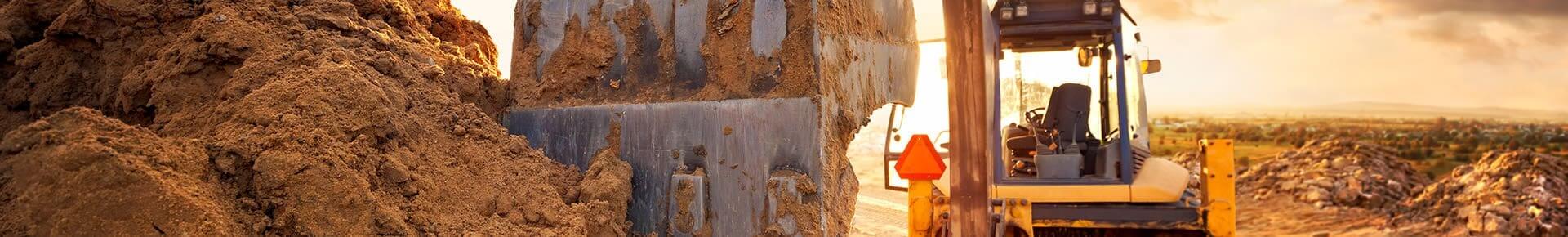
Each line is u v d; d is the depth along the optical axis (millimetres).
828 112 4715
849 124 4922
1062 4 5992
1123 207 5715
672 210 4848
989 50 4105
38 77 5270
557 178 4938
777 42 4730
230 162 3846
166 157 3600
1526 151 12039
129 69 5148
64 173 3381
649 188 4965
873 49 5594
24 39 5496
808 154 4609
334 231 3789
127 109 4930
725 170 4793
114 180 3373
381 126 4281
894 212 11102
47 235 3305
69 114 3627
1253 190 14000
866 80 5445
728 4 4883
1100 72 6383
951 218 3766
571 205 4730
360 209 3871
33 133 3559
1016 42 6398
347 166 3963
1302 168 14570
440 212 4227
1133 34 6512
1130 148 5746
